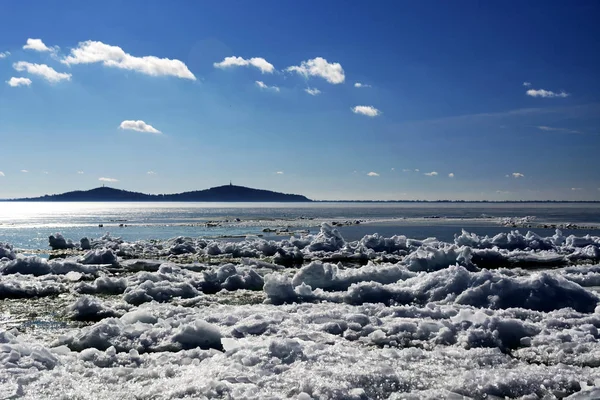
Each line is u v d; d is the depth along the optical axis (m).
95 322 9.91
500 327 8.45
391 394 5.86
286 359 6.87
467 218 88.56
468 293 11.05
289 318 9.51
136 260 20.47
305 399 5.49
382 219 83.38
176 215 110.69
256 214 116.50
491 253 20.81
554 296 10.80
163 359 7.12
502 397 5.90
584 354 7.35
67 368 6.67
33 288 12.99
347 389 5.78
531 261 20.69
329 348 7.45
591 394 5.75
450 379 6.34
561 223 65.12
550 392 6.00
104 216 105.81
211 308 10.81
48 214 123.81
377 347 7.98
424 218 88.88
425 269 16.25
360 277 13.81
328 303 11.25
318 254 23.03
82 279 15.39
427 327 8.62
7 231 50.78
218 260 20.95
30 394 5.74
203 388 5.77
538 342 8.00
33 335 8.91
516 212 135.00
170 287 12.69
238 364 6.60
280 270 17.94
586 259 21.28
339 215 107.81
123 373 6.48
